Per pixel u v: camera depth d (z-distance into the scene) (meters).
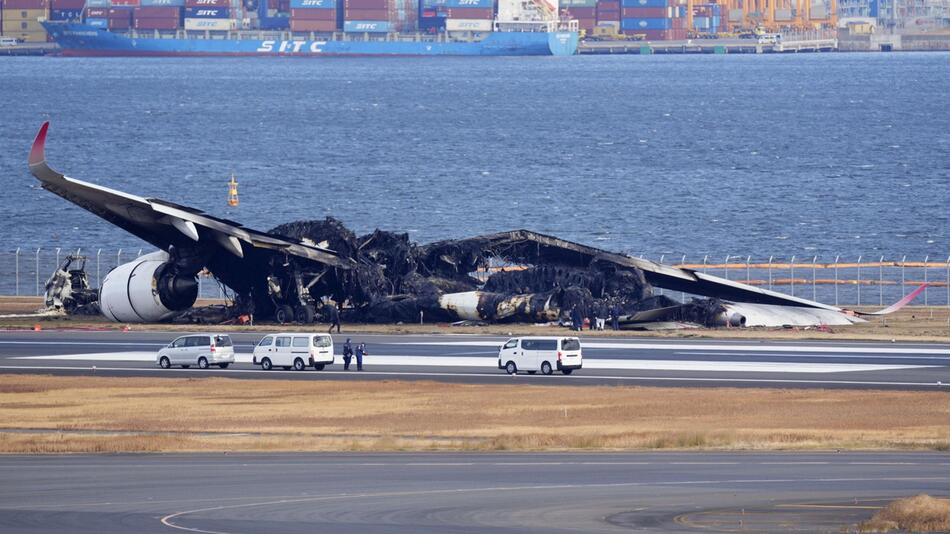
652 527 148.88
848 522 151.75
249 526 150.00
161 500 165.88
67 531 148.12
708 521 152.12
